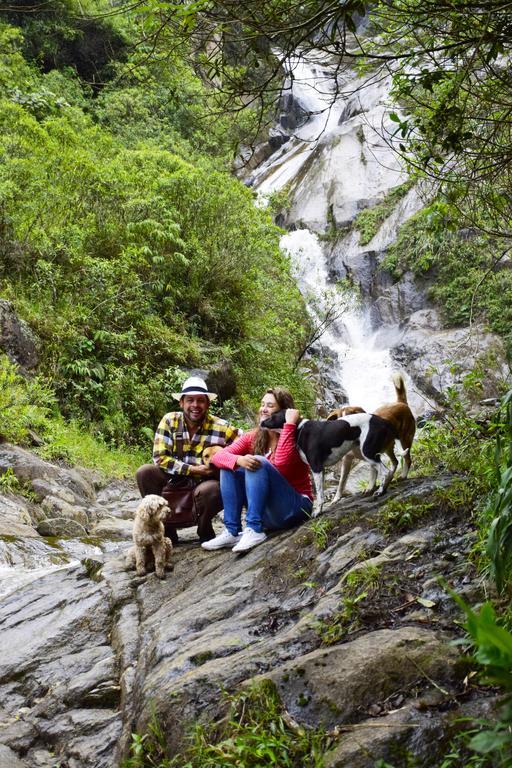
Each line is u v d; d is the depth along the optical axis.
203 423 4.79
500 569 2.42
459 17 2.88
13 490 7.61
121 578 4.43
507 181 4.05
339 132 20.73
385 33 3.24
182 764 2.49
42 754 3.14
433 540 3.22
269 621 3.15
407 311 16.08
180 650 3.15
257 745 2.33
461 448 4.22
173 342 11.83
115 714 3.18
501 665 1.04
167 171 13.81
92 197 12.34
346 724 2.35
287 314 15.84
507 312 12.85
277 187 21.09
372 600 2.94
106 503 8.73
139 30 3.07
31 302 10.55
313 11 2.83
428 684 2.38
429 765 2.07
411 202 17.64
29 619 4.33
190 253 13.12
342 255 17.89
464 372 12.91
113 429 10.33
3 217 10.76
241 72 3.17
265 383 13.88
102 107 20.39
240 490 4.46
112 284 11.52
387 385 14.98
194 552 4.54
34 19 20.11
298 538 3.74
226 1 2.75
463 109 3.41
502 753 1.85
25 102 16.25
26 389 9.48
